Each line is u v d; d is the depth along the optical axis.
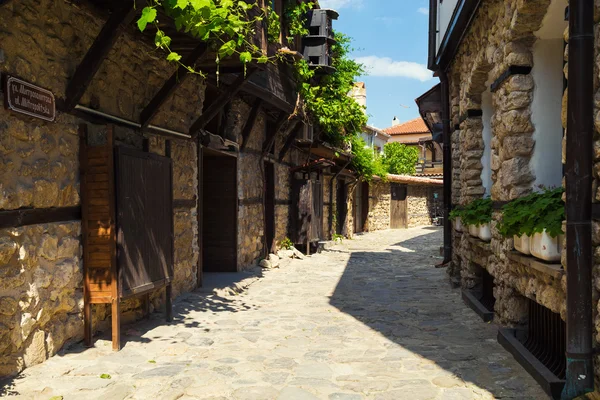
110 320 5.37
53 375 3.99
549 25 4.68
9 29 3.77
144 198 5.19
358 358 4.68
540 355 4.50
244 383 4.01
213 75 7.27
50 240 4.25
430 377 4.14
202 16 4.39
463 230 8.00
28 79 3.99
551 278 4.06
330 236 17.31
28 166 4.00
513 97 5.00
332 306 7.09
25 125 3.97
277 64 8.55
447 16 8.17
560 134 4.98
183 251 7.24
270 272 10.27
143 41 5.76
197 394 3.78
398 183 25.91
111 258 4.68
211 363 4.49
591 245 3.33
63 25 4.46
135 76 5.72
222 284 8.16
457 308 6.89
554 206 4.04
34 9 4.06
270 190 11.66
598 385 3.30
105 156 4.69
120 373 4.16
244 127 9.77
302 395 3.77
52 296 4.32
